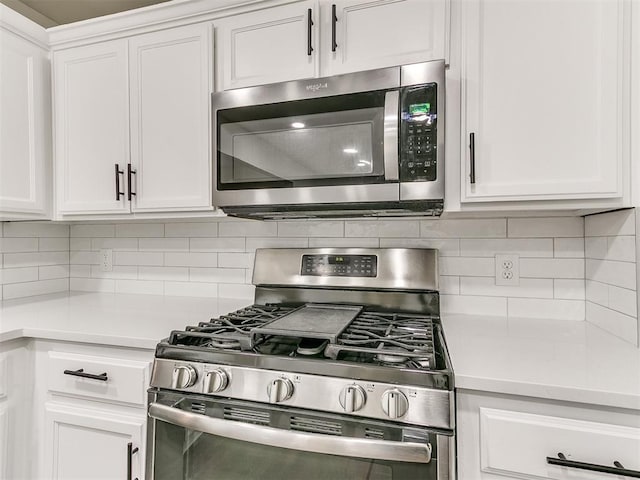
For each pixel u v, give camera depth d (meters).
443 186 1.02
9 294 1.66
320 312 1.24
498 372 0.78
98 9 1.78
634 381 0.73
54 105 1.54
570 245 1.26
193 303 1.56
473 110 1.03
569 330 1.12
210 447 0.90
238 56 1.28
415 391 0.74
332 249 1.43
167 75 1.36
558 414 0.73
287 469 0.84
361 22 1.14
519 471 0.74
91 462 1.09
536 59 0.98
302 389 0.81
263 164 1.17
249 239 1.63
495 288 1.33
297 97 1.12
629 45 0.92
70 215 1.54
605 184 0.93
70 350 1.13
